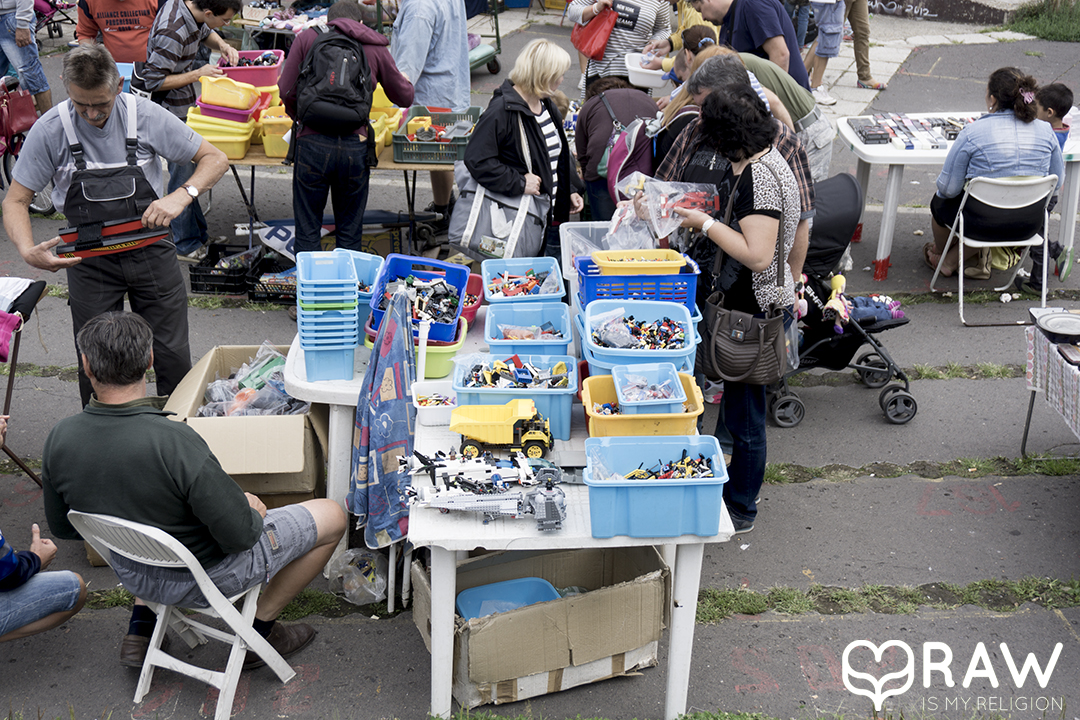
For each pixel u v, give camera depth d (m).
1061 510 4.26
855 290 6.30
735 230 3.46
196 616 3.56
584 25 7.84
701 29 4.78
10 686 3.23
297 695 3.22
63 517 3.03
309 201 5.40
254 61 6.75
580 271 3.80
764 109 3.39
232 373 4.36
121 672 3.32
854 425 4.93
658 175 4.13
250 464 3.54
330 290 3.43
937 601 3.71
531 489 2.95
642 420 2.97
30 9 7.61
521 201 4.88
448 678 3.03
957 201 5.97
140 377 2.82
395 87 5.44
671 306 3.51
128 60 7.09
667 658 3.31
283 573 3.24
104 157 3.77
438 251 6.46
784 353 3.66
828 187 4.84
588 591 3.46
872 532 4.12
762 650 3.46
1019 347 5.65
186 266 6.35
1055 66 11.02
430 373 3.66
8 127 6.81
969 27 12.78
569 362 3.36
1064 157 6.08
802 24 9.57
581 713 3.16
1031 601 3.72
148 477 2.76
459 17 6.38
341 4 5.26
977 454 4.67
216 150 4.01
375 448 3.30
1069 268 6.43
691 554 2.89
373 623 3.58
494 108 4.76
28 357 5.33
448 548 2.79
